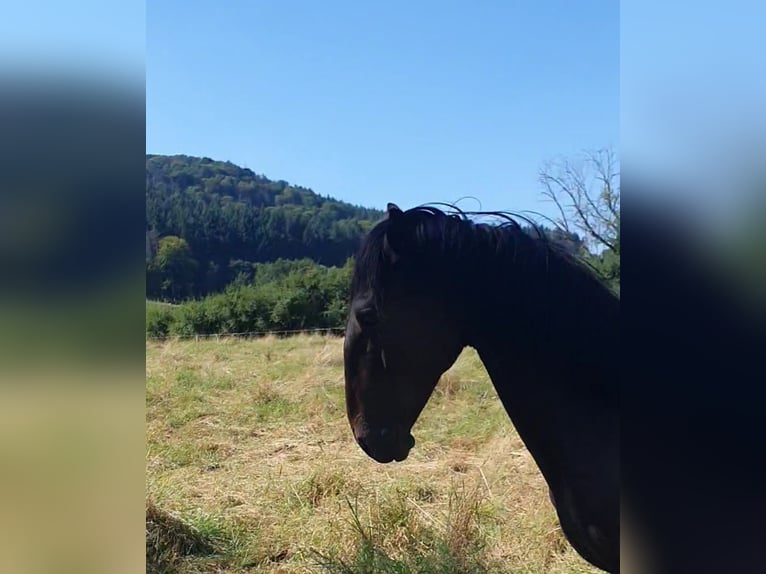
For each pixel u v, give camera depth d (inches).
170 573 97.0
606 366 54.6
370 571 95.1
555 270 56.7
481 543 101.6
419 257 57.7
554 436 56.2
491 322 57.2
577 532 56.8
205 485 135.9
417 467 145.2
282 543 107.1
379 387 58.9
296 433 181.5
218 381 252.8
